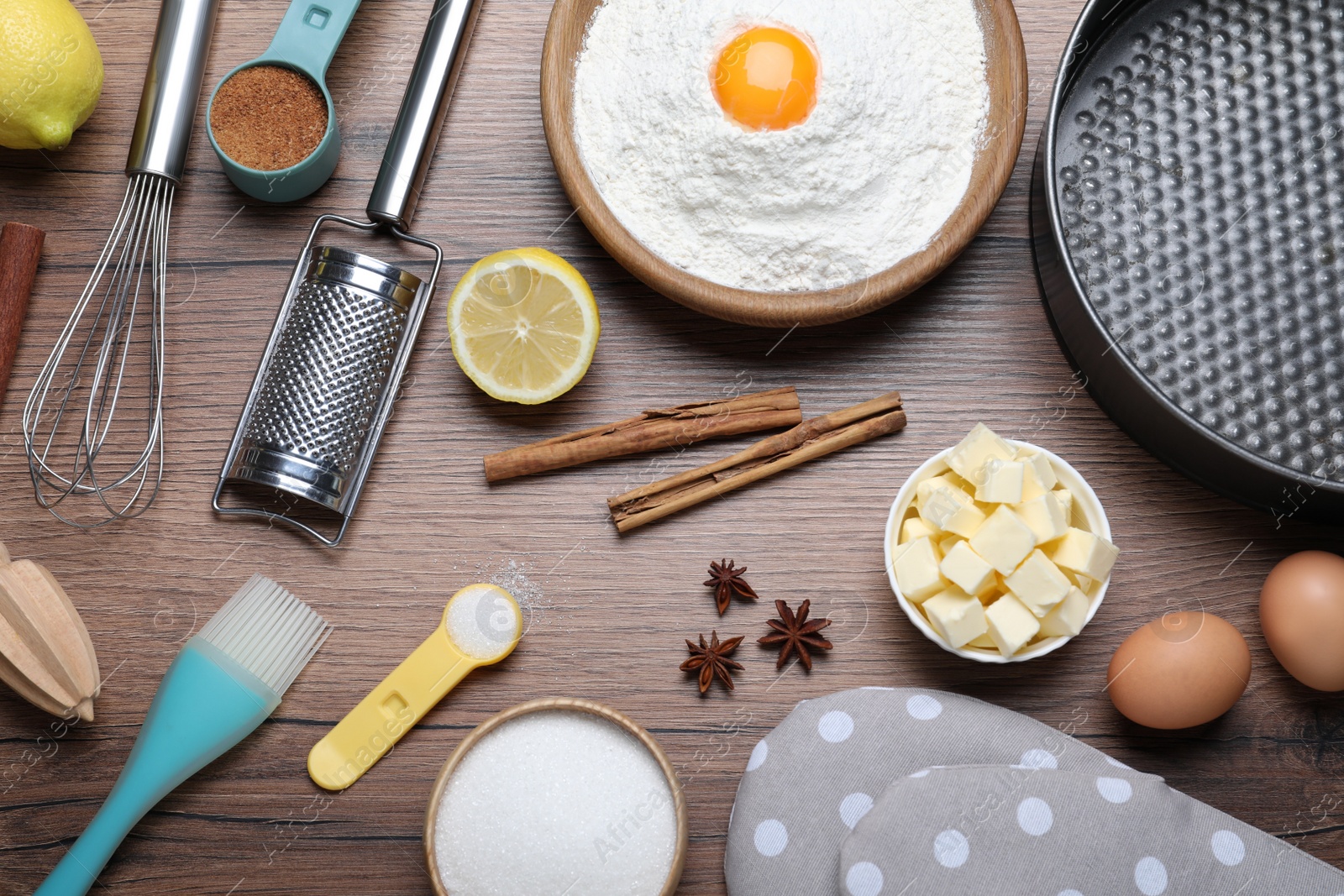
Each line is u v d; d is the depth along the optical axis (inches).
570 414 26.0
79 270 26.2
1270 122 25.4
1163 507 25.5
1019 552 23.5
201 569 25.7
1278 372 24.7
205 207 26.4
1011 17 25.0
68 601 25.2
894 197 25.1
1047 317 25.8
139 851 24.8
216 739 24.4
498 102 26.5
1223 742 25.0
